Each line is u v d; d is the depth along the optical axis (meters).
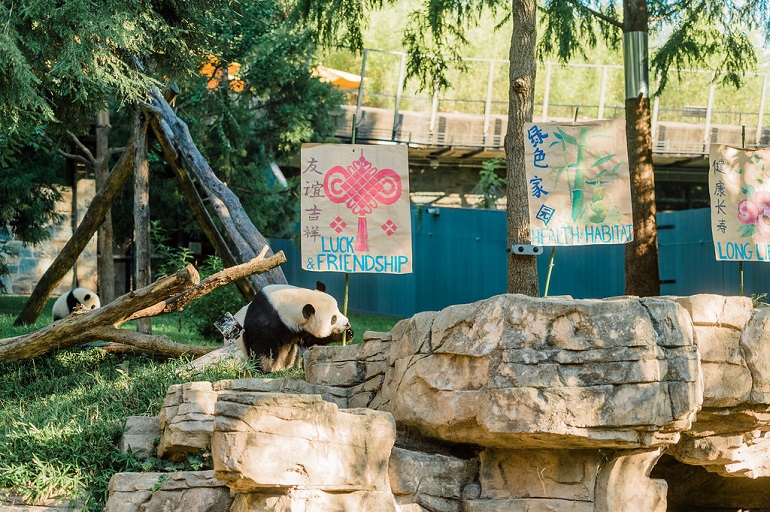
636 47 14.83
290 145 21.36
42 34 9.72
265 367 9.88
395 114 25.16
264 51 20.38
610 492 6.73
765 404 7.21
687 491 9.23
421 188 28.12
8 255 22.67
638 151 15.03
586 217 9.95
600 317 6.29
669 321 6.45
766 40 16.06
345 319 10.21
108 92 11.15
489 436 6.50
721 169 10.62
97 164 19.78
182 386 7.39
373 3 15.96
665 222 21.53
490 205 26.89
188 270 9.30
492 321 6.43
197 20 11.56
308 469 5.90
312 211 9.64
